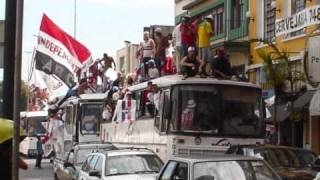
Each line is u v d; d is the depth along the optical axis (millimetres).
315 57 22797
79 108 31125
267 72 23812
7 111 8367
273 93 26984
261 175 11891
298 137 26719
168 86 18219
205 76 19438
